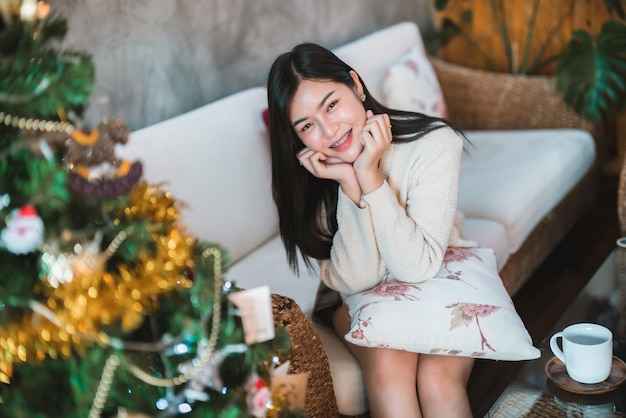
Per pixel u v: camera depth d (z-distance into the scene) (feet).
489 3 11.73
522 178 8.46
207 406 3.49
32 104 2.95
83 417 3.08
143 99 7.43
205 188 6.70
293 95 5.21
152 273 3.14
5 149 3.01
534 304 8.49
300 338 5.07
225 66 8.46
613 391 4.79
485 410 6.74
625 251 6.48
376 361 5.32
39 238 2.82
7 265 3.03
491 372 7.27
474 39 12.03
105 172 3.18
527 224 7.98
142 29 7.35
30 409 3.16
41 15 3.18
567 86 9.94
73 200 3.14
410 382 5.30
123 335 3.16
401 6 11.71
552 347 5.03
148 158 6.32
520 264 8.09
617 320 5.59
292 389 3.86
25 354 3.02
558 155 9.03
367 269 5.53
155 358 3.63
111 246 3.07
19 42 3.07
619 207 7.86
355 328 5.18
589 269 9.11
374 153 5.19
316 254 5.84
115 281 3.13
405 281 5.42
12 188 3.00
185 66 7.91
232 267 6.99
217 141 6.99
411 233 5.29
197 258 3.38
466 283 5.37
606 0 10.64
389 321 5.14
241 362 3.65
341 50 9.07
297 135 5.42
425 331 5.13
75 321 2.95
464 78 10.67
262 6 8.91
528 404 4.78
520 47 11.73
